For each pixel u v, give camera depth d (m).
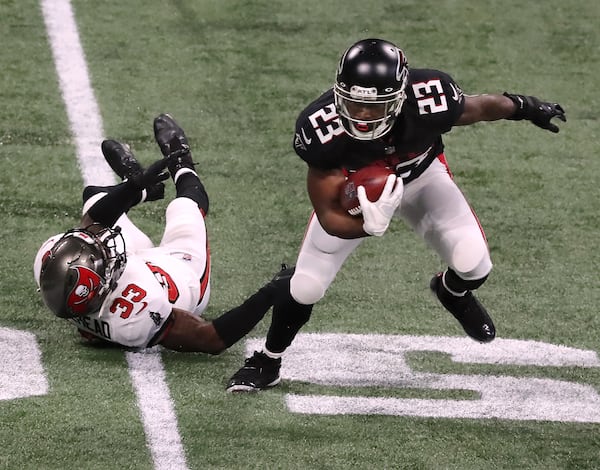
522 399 17.36
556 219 23.03
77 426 15.85
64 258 16.55
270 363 17.08
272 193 23.47
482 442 16.14
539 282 20.91
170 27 29.84
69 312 16.72
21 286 19.69
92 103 26.19
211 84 27.41
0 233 21.31
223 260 21.11
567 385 17.84
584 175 24.67
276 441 15.84
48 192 22.78
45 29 29.25
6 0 30.45
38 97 26.27
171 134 21.14
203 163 24.28
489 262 16.36
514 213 23.14
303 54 28.94
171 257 18.33
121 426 15.92
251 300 17.11
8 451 15.26
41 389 16.67
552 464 15.73
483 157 25.12
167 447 15.56
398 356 18.45
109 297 17.03
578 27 31.03
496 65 28.95
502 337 19.19
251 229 22.17
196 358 17.88
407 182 16.39
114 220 17.67
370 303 19.97
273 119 26.12
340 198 14.79
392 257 21.50
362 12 31.12
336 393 17.20
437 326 19.42
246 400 16.77
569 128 26.48
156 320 17.08
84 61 27.92
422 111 15.22
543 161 25.12
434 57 29.09
